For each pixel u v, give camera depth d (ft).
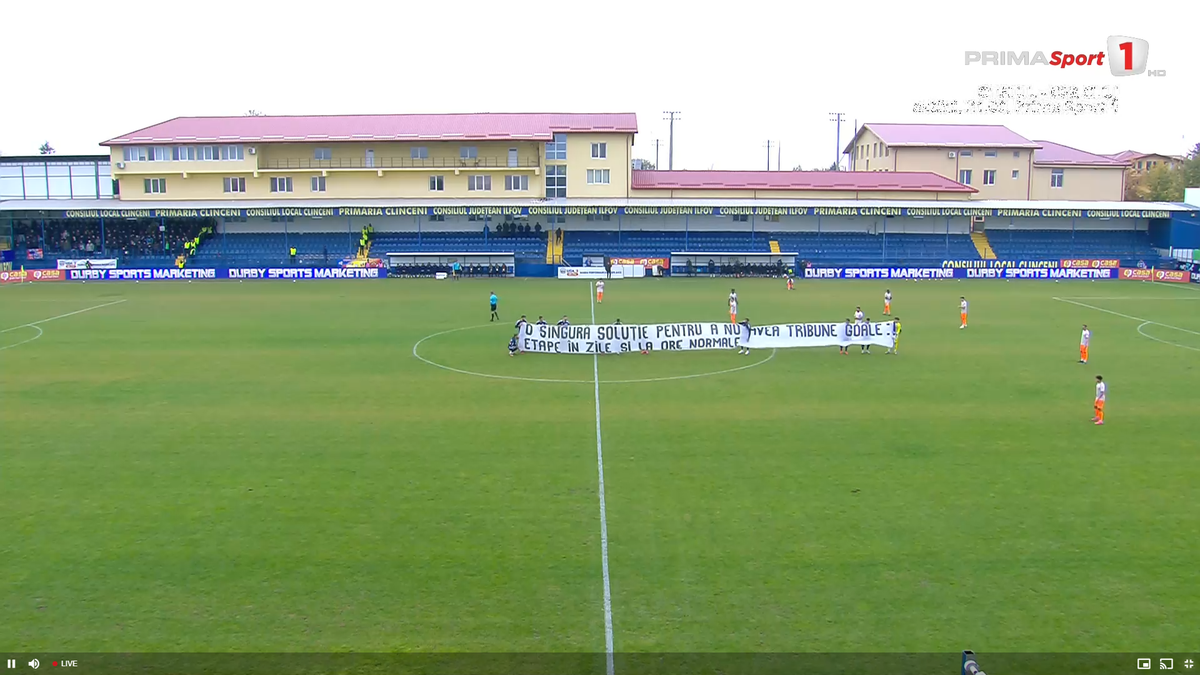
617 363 117.50
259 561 52.95
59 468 70.79
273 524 58.75
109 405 92.43
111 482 67.31
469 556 53.62
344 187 290.35
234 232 291.58
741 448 76.13
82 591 49.06
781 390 100.07
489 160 291.99
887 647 43.24
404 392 98.89
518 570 51.67
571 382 104.73
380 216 292.61
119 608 47.14
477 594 48.73
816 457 73.51
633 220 296.51
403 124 302.45
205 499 63.57
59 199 288.51
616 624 45.52
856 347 131.34
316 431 82.07
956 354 124.77
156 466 71.36
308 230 292.81
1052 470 70.08
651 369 113.09
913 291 221.87
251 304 188.03
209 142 281.74
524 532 57.31
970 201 291.99
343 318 163.63
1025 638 44.09
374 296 205.57
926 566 52.11
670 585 49.78
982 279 261.44
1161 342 136.36
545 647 43.32
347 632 44.70
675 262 269.23
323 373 109.91
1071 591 48.93
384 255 274.77
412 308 180.14
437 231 293.23
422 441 78.64
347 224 292.61
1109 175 322.55
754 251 282.36
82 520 59.47
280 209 269.23
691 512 60.85
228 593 48.85
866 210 277.23
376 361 118.42
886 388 101.09
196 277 258.57
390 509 61.52
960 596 48.39
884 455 74.13
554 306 183.93
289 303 190.08
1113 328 152.46
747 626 45.32
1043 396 96.78
